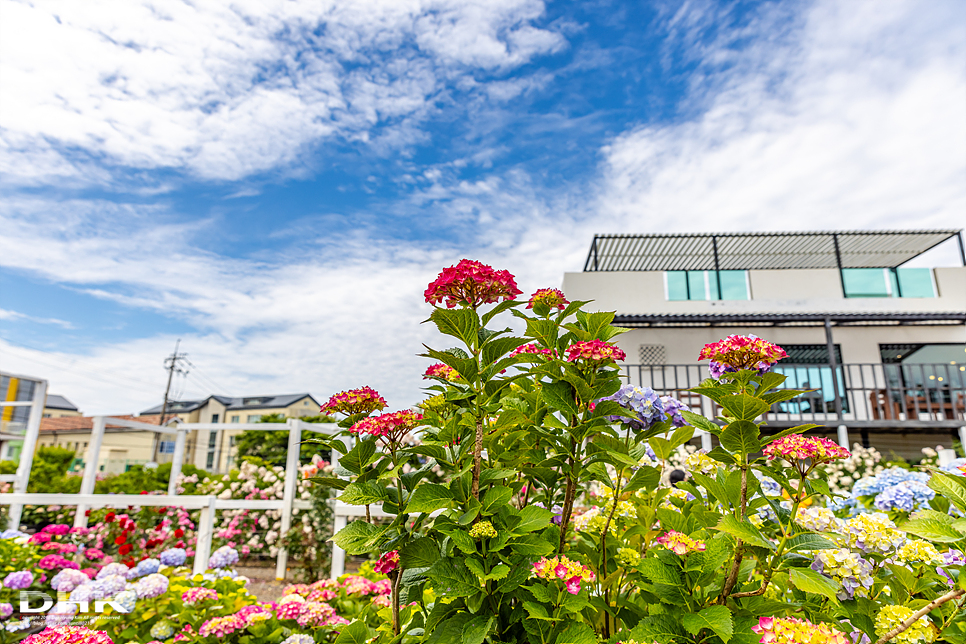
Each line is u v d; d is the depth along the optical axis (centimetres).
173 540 673
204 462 3800
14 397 1123
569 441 162
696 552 130
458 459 155
